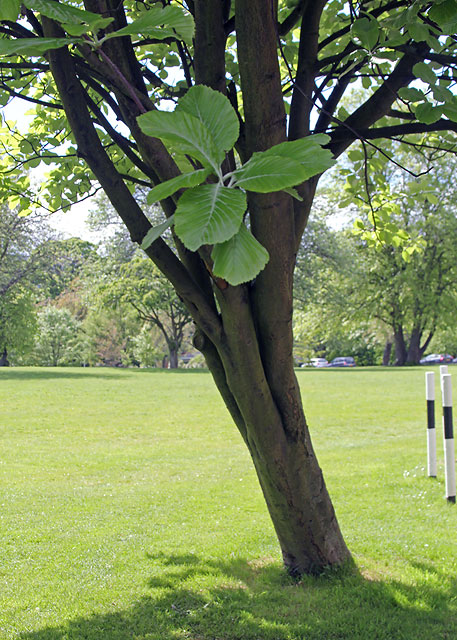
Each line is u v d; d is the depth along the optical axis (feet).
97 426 49.24
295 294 118.52
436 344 200.23
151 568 17.65
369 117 13.80
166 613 14.49
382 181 19.85
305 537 15.81
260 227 11.96
